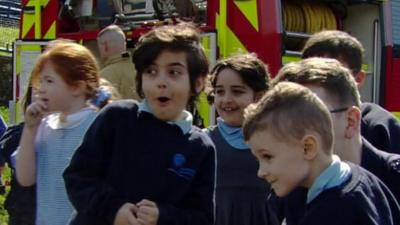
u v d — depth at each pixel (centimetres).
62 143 323
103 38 585
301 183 216
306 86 253
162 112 278
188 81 282
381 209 215
